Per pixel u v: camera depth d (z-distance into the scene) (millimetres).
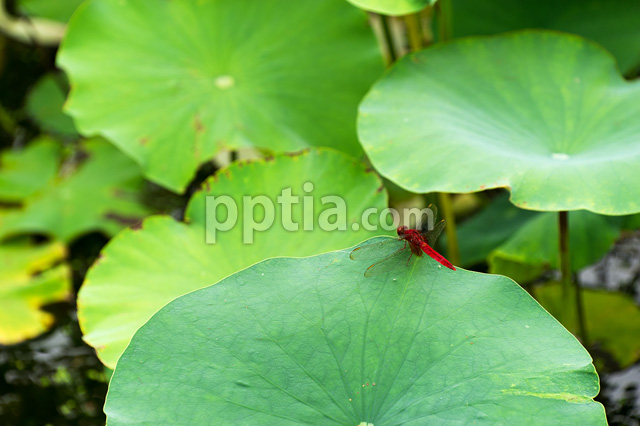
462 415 1166
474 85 1386
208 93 1469
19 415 1444
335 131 1450
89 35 1497
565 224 1341
